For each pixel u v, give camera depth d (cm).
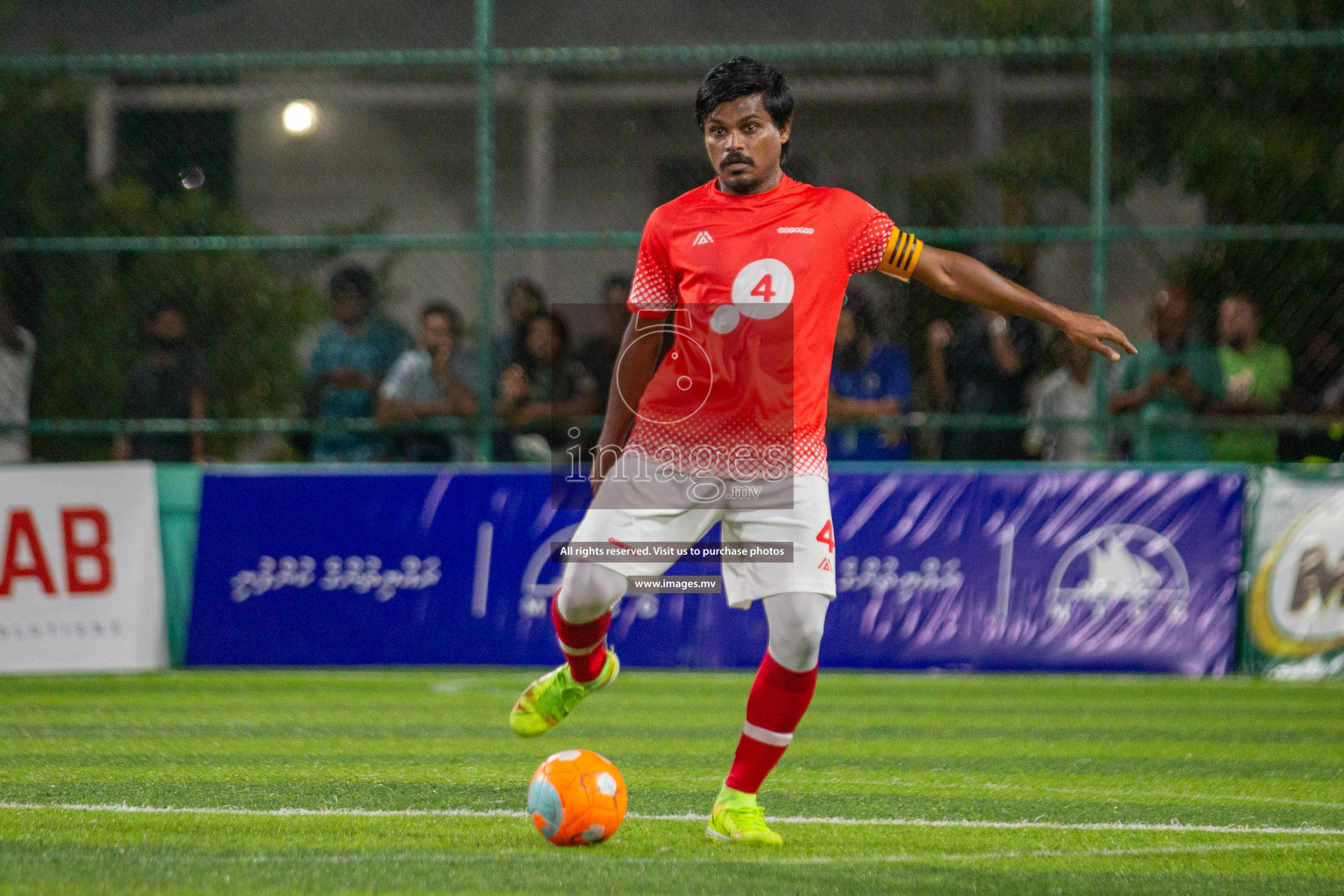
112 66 2914
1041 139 3416
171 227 3073
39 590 2716
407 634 2762
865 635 2739
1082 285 3444
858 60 2991
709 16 3931
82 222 3044
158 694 2419
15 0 3825
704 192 1302
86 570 2741
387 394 2898
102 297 2962
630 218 3912
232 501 2820
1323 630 2741
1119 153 3200
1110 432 3012
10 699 2348
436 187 4150
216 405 2995
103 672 2719
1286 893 1098
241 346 3006
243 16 4009
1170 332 2898
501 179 4125
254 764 1705
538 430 2891
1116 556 2747
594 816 1217
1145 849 1268
